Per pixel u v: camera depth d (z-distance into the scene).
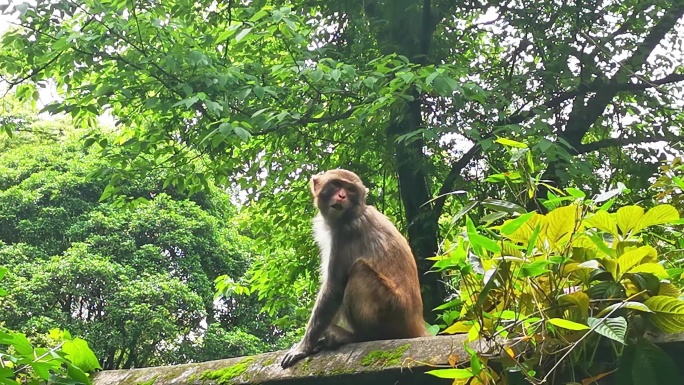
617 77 13.41
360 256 6.32
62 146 28.16
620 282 3.44
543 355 3.49
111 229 24.83
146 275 23.73
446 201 14.70
